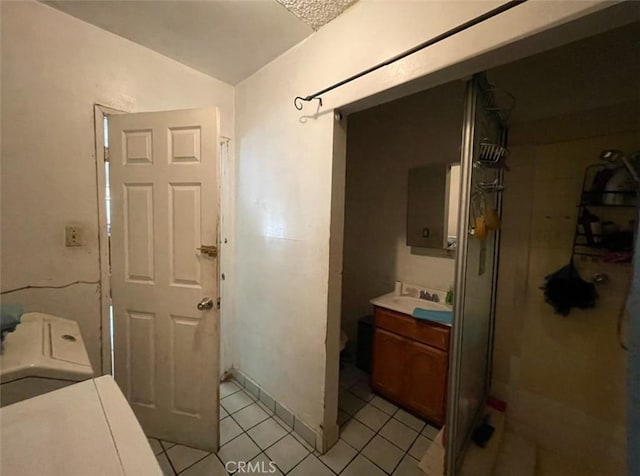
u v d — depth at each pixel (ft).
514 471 4.99
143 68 5.85
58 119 4.95
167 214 5.37
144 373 5.66
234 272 7.75
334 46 4.89
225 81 7.19
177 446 5.51
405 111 7.77
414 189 7.61
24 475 1.71
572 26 2.71
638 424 2.33
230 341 7.83
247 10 4.76
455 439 4.51
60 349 3.22
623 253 4.66
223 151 7.33
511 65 5.64
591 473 5.06
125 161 5.47
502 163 5.21
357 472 4.99
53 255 5.03
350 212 9.27
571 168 5.21
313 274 5.44
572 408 5.34
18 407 2.27
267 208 6.50
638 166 4.51
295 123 5.69
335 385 5.53
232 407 6.66
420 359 6.33
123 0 4.60
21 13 4.51
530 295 5.77
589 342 5.11
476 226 4.52
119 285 5.64
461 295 4.25
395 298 7.59
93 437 2.01
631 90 4.58
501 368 6.21
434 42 3.45
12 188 4.61
